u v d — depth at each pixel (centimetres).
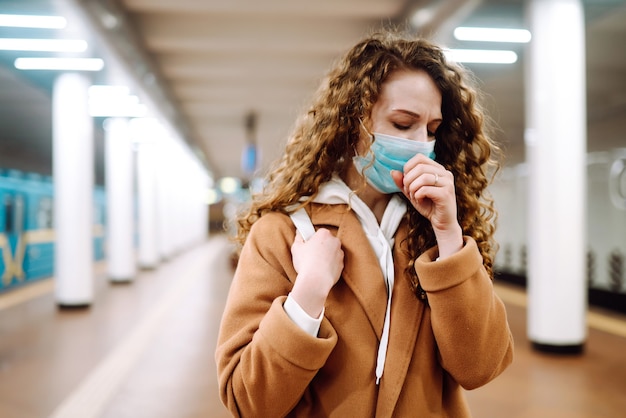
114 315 859
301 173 123
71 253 922
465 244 114
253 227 125
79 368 547
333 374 111
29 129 1236
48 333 721
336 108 119
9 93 984
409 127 116
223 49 917
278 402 105
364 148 119
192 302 988
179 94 1280
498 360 113
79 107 923
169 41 861
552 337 595
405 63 117
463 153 134
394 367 109
